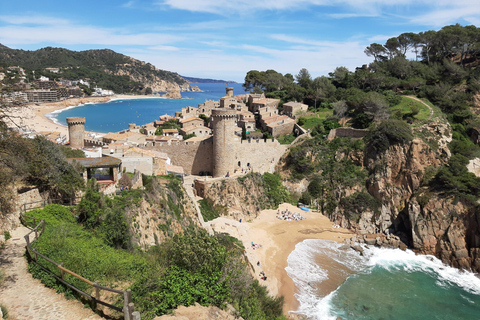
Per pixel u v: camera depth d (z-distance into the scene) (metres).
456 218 72.69
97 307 18.92
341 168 92.81
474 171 87.94
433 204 76.25
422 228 75.62
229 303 24.03
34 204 34.06
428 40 151.62
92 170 49.25
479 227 69.31
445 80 130.50
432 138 90.62
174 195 56.97
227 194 79.81
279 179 95.25
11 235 27.64
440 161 85.00
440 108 114.38
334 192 89.94
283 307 50.62
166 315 19.11
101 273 22.55
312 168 95.19
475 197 72.50
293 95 141.25
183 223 54.34
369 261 69.88
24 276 21.83
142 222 40.66
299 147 97.19
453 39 141.25
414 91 130.38
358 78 147.38
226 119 80.88
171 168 73.50
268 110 129.88
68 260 23.27
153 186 50.75
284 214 85.38
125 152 63.34
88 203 33.34
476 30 146.25
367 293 58.12
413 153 84.31
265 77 179.88
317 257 68.81
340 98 132.62
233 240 65.56
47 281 20.83
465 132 105.00
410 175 83.31
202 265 25.28
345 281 61.28
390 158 86.88
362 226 82.75
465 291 61.38
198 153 85.88
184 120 139.12
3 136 28.94
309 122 115.44
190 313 19.72
